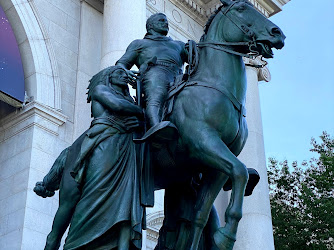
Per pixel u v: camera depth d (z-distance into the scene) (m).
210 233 7.25
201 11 21.83
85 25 18.14
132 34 16.27
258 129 20.14
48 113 15.34
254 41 7.07
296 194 30.58
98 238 6.46
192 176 7.34
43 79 15.96
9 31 15.62
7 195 14.37
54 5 17.53
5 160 15.01
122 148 6.88
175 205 7.33
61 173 7.77
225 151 6.50
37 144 14.75
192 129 6.79
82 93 16.89
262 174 18.98
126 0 16.88
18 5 16.45
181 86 7.19
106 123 6.96
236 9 7.33
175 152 6.97
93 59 17.83
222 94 6.95
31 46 16.20
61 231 7.48
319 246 27.41
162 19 8.09
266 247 17.28
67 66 17.02
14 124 15.31
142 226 6.79
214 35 7.44
